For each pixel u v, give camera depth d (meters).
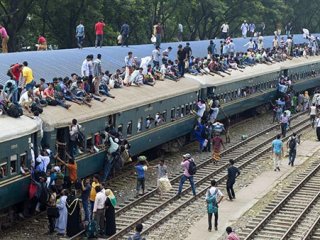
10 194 28.39
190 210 34.12
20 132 28.45
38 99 32.34
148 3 81.75
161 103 44.59
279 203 34.84
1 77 33.38
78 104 35.12
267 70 67.69
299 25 126.50
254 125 62.88
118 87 41.47
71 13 70.88
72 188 32.59
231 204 35.28
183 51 50.81
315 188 39.56
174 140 49.06
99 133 36.22
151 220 31.98
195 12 95.88
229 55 63.31
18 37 75.69
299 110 72.31
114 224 29.06
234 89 58.34
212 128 49.94
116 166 37.00
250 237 29.42
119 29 78.31
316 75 87.06
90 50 47.50
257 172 43.31
